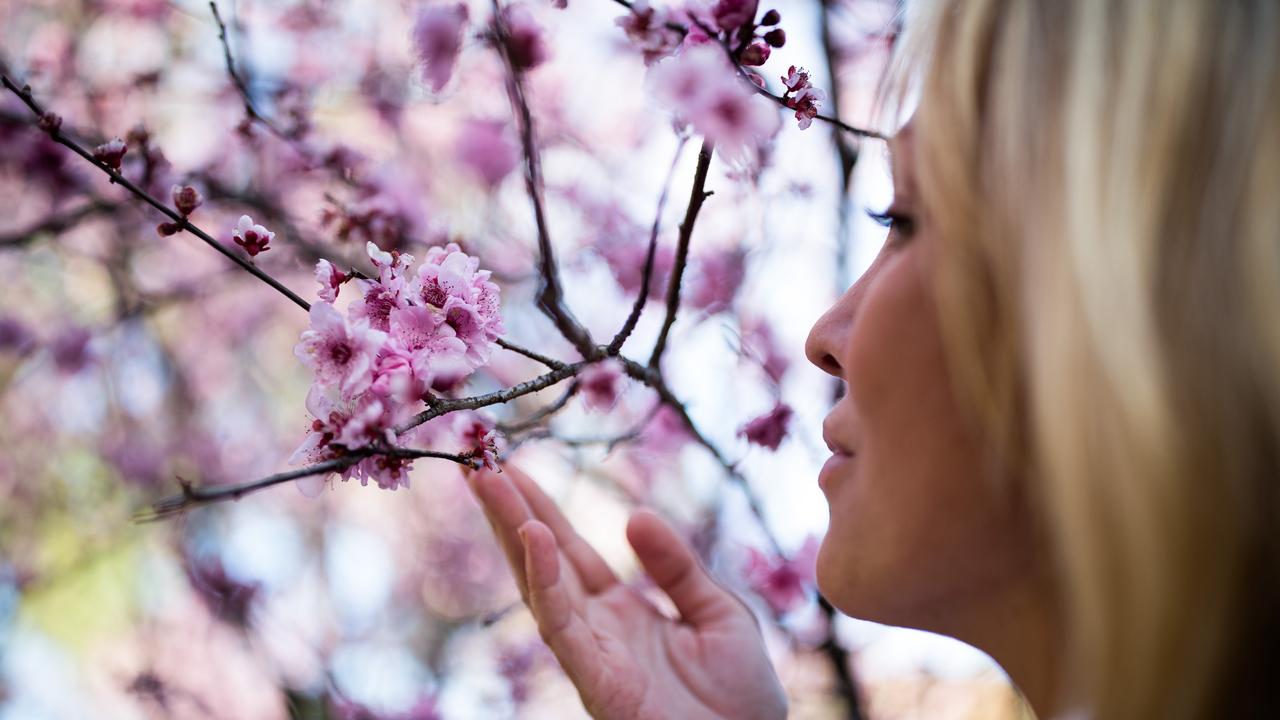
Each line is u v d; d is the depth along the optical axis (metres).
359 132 1.68
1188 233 0.45
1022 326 0.48
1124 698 0.45
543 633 0.69
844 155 1.27
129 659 2.17
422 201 1.38
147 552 2.28
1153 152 0.45
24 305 2.08
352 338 0.59
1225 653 0.44
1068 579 0.48
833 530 0.55
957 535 0.52
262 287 2.20
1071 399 0.45
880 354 0.53
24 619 2.28
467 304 0.64
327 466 0.56
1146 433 0.44
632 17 0.69
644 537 0.75
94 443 2.24
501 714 1.84
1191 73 0.46
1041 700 0.52
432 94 0.95
